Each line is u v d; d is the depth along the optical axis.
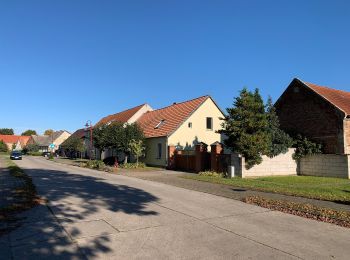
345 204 11.42
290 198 12.78
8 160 52.97
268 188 15.55
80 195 13.65
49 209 10.59
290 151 24.50
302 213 9.91
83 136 64.69
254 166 22.78
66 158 66.75
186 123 33.78
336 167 22.36
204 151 27.16
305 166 24.50
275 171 23.73
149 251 6.53
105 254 6.37
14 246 6.84
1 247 6.78
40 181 19.33
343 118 24.19
